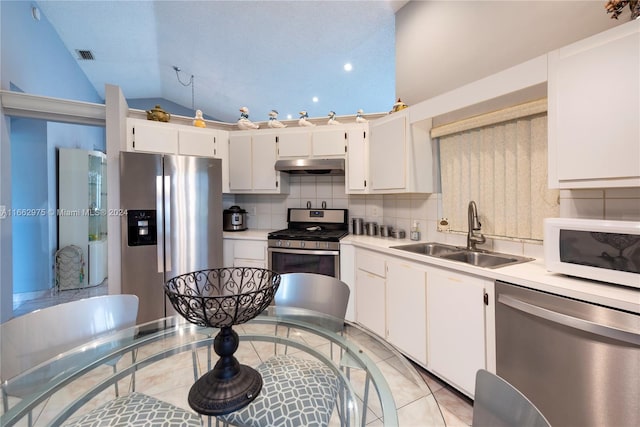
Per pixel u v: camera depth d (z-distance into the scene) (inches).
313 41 128.2
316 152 114.3
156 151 107.7
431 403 37.0
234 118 254.4
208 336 58.0
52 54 140.8
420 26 99.7
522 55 71.9
